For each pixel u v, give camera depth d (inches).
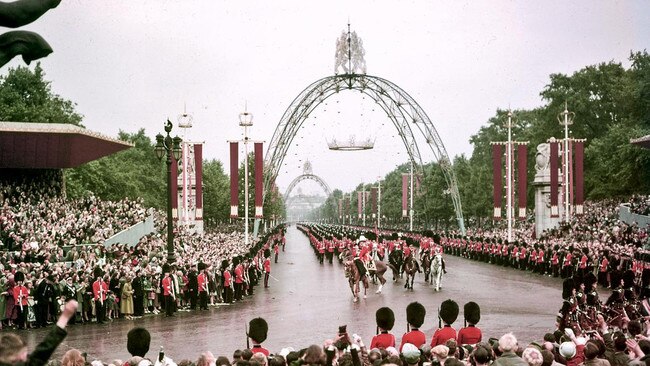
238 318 1252.5
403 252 2042.3
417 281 1993.1
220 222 4687.5
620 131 3181.6
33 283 1182.9
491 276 2095.2
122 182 4062.5
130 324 1184.2
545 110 4047.7
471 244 2901.1
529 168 4079.7
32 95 3585.1
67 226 1788.9
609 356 488.1
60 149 2102.6
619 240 2144.4
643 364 408.8
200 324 1173.1
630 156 2920.8
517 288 1734.7
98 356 863.1
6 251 1487.5
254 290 1829.5
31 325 1171.3
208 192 4220.0
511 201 2711.6
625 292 940.0
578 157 2561.5
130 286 1277.1
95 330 1112.2
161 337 1023.0
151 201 4734.3
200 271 1446.9
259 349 557.3
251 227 4544.8
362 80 3885.3
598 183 3351.4
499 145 2736.2
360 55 3848.4
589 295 850.8
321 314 1290.6
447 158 3951.8
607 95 3833.7
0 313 1138.7
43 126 2053.4
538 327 1098.1
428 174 4456.2
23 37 306.3
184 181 2625.5
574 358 506.0
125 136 5644.7
